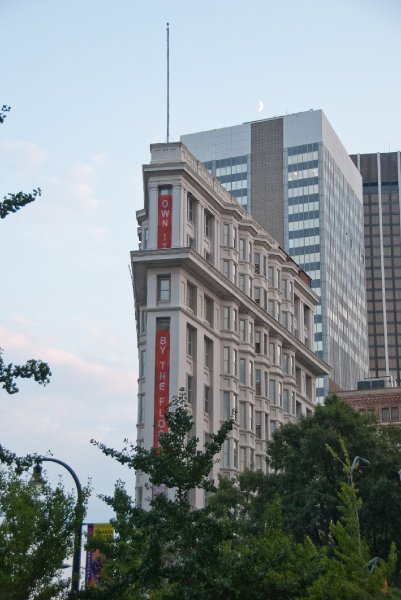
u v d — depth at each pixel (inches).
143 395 3900.1
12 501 1686.8
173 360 3742.6
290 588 1604.3
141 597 1784.0
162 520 1574.8
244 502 2982.3
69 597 1563.7
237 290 4170.8
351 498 2119.8
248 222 4448.8
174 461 1611.7
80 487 1748.3
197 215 4047.7
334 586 1784.0
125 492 1643.7
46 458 1608.0
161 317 3799.2
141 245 4124.0
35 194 1396.4
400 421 6791.3
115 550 1755.7
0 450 1344.7
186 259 3789.4
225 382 4079.7
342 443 2287.2
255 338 4443.9
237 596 1555.1
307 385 5177.2
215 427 3934.5
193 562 1509.6
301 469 2933.1
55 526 1686.8
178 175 3937.0
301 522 2768.2
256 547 1658.5
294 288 5034.5
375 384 7401.6
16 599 1644.9
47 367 1341.0
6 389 1318.9
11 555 1644.9
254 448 4227.4
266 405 4411.9
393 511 2800.2
